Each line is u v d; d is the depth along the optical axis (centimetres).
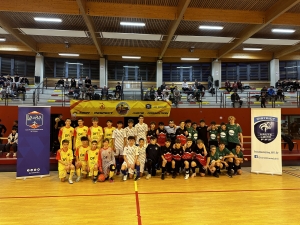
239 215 383
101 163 594
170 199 459
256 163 690
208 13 974
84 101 895
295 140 1066
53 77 1638
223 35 1255
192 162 636
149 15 945
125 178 600
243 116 1062
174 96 1227
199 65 1797
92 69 1712
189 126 717
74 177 632
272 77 1691
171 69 1794
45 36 1297
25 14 992
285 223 355
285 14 1012
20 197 467
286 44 1357
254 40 1280
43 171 636
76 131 657
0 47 1436
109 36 1223
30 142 623
